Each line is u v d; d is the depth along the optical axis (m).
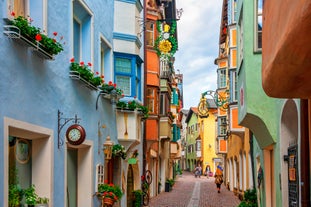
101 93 12.05
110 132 13.46
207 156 70.62
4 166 6.21
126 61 14.91
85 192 11.02
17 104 6.74
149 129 24.30
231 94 22.34
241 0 11.73
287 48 3.93
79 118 9.95
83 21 11.36
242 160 24.39
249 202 15.92
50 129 8.19
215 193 31.09
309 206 7.11
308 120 7.14
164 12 29.11
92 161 11.23
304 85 4.71
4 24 6.36
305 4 3.33
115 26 14.73
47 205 7.75
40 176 8.07
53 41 7.71
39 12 7.80
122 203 15.60
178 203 23.80
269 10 5.16
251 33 10.99
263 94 10.86
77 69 9.54
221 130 36.06
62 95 8.98
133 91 14.92
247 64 10.99
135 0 15.18
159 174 33.41
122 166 15.68
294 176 8.89
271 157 12.92
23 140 7.84
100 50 12.43
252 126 12.22
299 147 7.76
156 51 24.67
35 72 7.51
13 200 6.75
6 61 6.38
